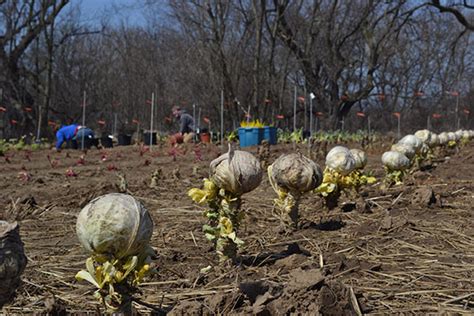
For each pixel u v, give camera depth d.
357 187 5.08
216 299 2.21
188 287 2.75
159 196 6.32
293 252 3.37
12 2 27.72
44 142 23.45
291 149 14.67
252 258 3.27
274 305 2.10
